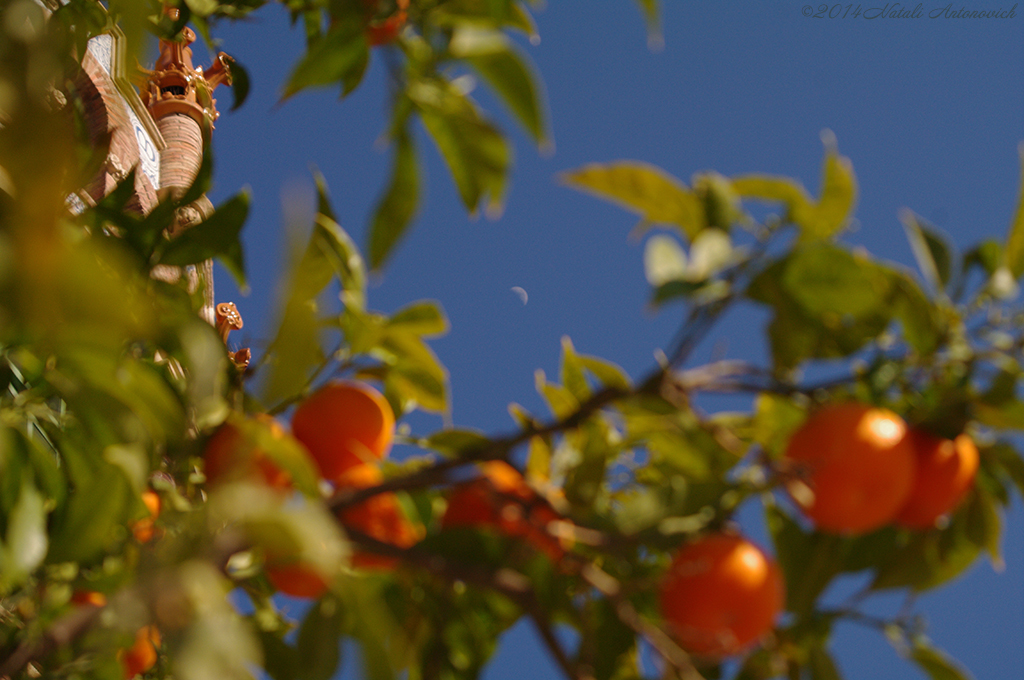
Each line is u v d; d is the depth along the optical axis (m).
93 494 1.68
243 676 1.52
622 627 1.76
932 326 1.68
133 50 1.50
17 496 1.78
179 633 1.51
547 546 1.72
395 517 1.75
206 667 1.51
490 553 1.71
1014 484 1.74
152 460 1.78
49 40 1.17
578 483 1.76
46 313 1.11
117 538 1.81
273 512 1.52
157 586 1.52
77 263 1.10
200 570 1.53
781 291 1.65
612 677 1.75
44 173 1.07
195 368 1.59
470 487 1.70
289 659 1.82
